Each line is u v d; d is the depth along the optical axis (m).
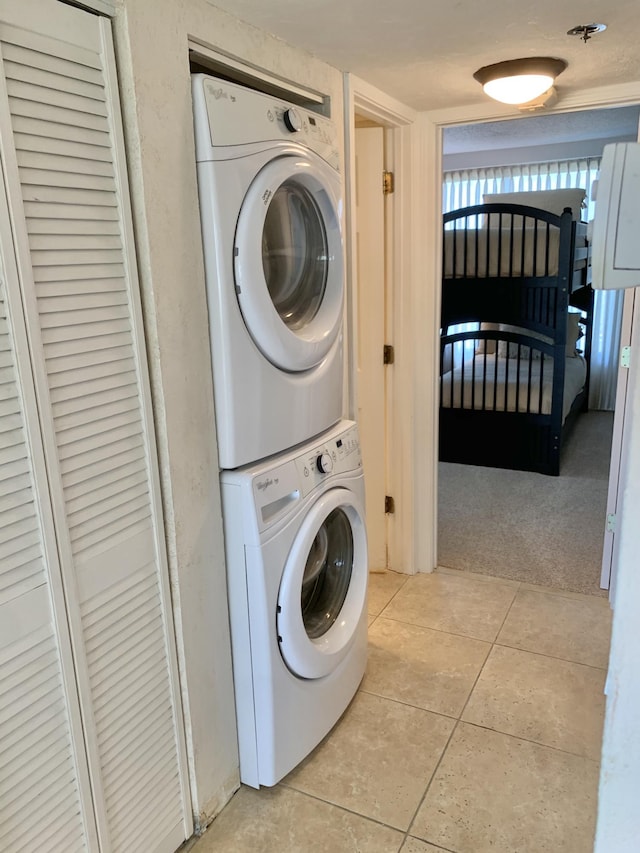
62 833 1.28
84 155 1.21
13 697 1.16
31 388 1.14
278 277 1.76
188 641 1.57
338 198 1.88
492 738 1.99
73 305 1.21
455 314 4.53
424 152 2.66
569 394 4.62
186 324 1.46
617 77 2.23
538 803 1.75
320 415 1.88
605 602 2.75
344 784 1.83
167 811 1.57
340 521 2.06
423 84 2.24
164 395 1.42
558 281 4.17
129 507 1.38
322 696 1.91
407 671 2.32
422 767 1.88
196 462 1.54
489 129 4.74
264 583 1.64
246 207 1.51
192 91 1.42
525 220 4.24
